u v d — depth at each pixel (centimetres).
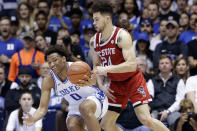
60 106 1029
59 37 1290
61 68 696
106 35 721
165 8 1430
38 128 973
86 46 1270
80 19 1425
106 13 712
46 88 716
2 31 1275
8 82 1127
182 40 1295
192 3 1534
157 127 728
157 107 1029
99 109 714
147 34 1311
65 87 710
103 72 693
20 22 1459
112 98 774
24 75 1068
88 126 698
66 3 1577
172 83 1045
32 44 1213
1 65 1135
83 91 719
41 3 1488
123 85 758
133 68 705
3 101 1083
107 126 788
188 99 974
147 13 1417
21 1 1619
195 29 1278
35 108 1050
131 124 972
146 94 751
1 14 1571
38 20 1355
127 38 705
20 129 980
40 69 1130
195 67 1138
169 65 1046
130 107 974
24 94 982
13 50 1280
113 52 720
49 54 693
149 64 1213
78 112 736
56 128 1013
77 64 685
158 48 1211
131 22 1444
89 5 1464
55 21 1453
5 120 1035
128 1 1455
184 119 926
